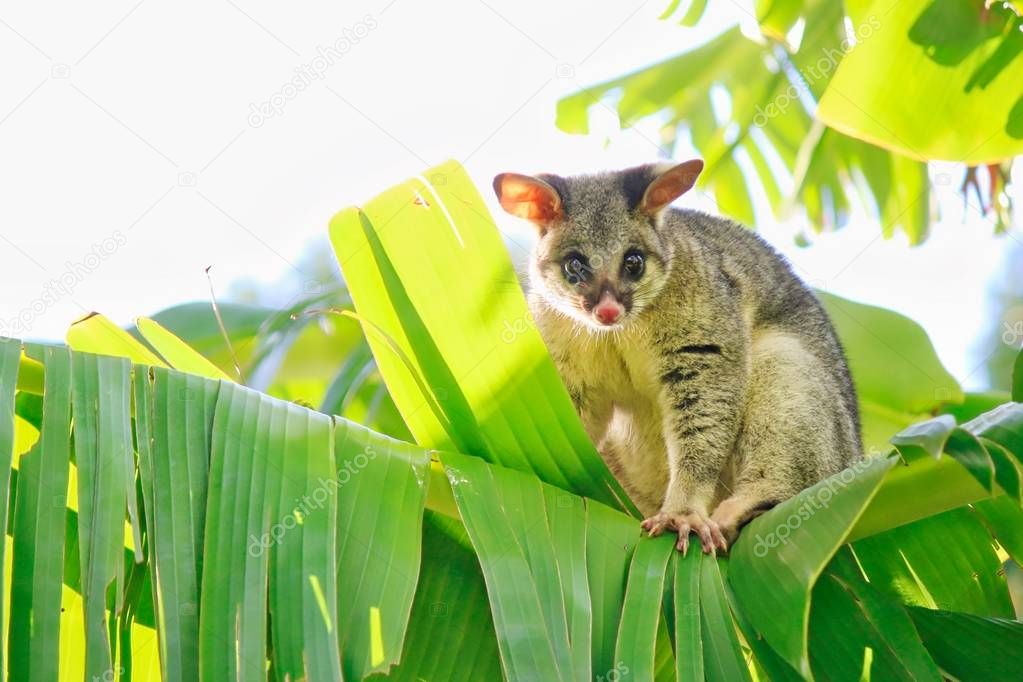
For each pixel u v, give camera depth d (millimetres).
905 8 1526
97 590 1237
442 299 1387
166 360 1412
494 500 1319
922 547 1419
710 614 1304
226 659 1223
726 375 1592
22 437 1331
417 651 1325
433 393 1381
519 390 1379
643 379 1625
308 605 1252
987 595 1417
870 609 1312
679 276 1606
